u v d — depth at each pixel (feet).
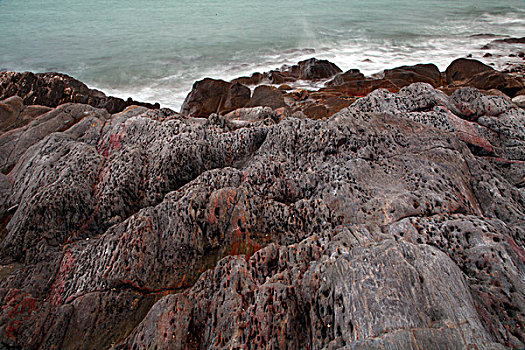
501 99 23.24
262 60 78.64
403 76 49.26
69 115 29.43
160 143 22.16
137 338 13.79
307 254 15.17
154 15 150.20
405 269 11.88
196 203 18.15
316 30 108.27
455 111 23.08
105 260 16.93
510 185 17.95
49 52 92.73
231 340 12.77
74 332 15.35
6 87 42.88
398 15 127.54
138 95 62.03
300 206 17.88
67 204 19.75
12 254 19.20
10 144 27.48
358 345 10.39
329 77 55.62
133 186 20.61
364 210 16.29
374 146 19.45
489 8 130.41
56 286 17.28
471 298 11.38
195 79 68.49
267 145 22.07
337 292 12.08
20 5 185.68
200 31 114.62
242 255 16.02
